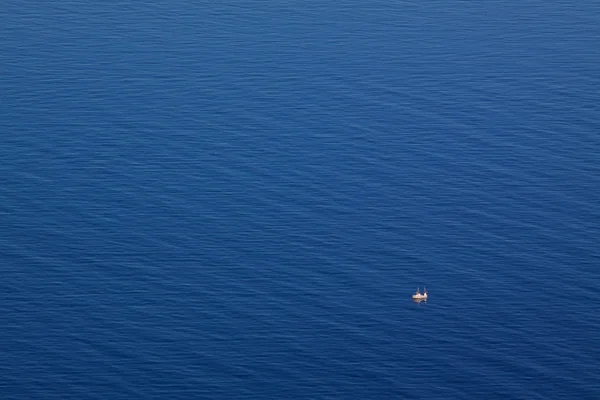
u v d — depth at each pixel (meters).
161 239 193.38
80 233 194.75
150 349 169.75
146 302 179.50
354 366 167.12
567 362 168.25
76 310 177.75
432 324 175.62
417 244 192.75
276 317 176.38
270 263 188.12
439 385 163.75
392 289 182.75
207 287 182.75
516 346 171.25
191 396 160.88
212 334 172.88
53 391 162.12
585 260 188.50
